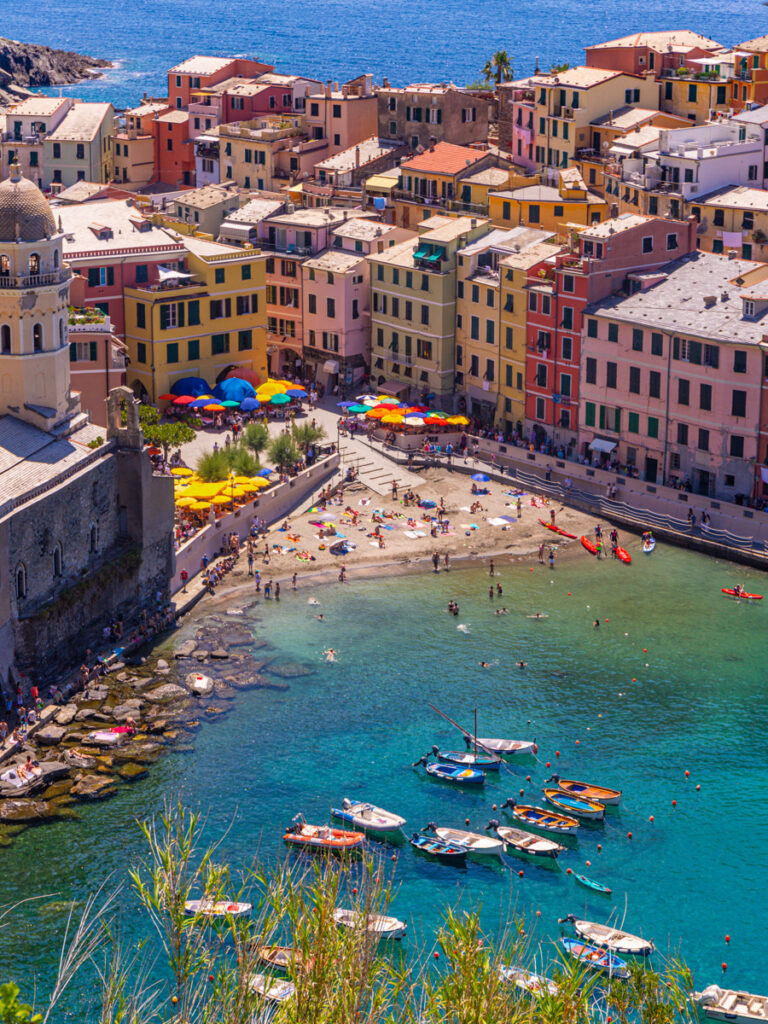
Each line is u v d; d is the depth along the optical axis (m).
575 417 156.38
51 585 114.50
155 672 117.00
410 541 143.38
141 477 123.75
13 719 107.75
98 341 150.88
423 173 192.62
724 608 129.25
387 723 109.38
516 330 161.12
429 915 86.44
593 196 179.75
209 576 133.75
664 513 144.88
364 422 168.12
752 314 142.62
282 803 98.50
